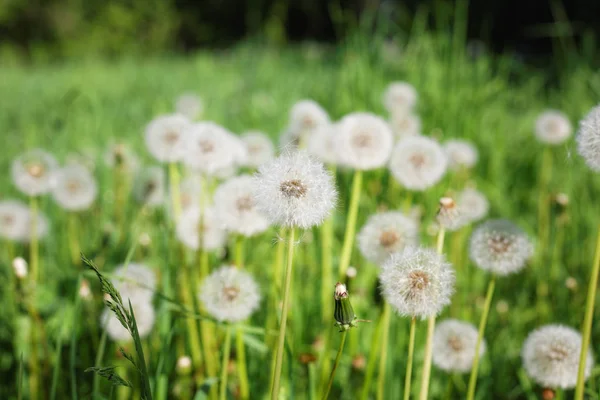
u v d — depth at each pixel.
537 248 1.02
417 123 1.15
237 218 0.76
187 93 2.29
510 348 0.90
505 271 0.72
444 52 1.43
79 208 1.03
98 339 0.86
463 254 1.00
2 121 2.31
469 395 0.72
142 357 0.63
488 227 0.73
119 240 0.98
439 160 0.85
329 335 0.78
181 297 0.84
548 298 0.96
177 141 0.83
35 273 0.88
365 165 0.78
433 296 0.64
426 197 1.04
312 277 0.91
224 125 1.59
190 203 0.96
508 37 3.67
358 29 1.45
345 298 0.63
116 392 0.79
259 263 0.96
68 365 0.86
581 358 0.63
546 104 1.70
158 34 9.79
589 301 0.62
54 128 1.56
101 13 10.43
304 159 0.63
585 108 1.34
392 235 0.75
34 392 0.81
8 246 0.95
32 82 3.89
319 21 6.05
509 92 1.56
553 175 1.22
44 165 0.92
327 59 2.44
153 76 3.41
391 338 0.79
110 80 3.43
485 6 3.62
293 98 1.73
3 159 1.56
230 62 3.36
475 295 0.97
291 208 0.61
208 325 0.77
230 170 0.96
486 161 1.33
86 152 1.43
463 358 0.76
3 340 0.93
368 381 0.74
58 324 0.88
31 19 10.93
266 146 1.00
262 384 0.82
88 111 2.03
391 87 1.17
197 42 9.71
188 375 0.76
